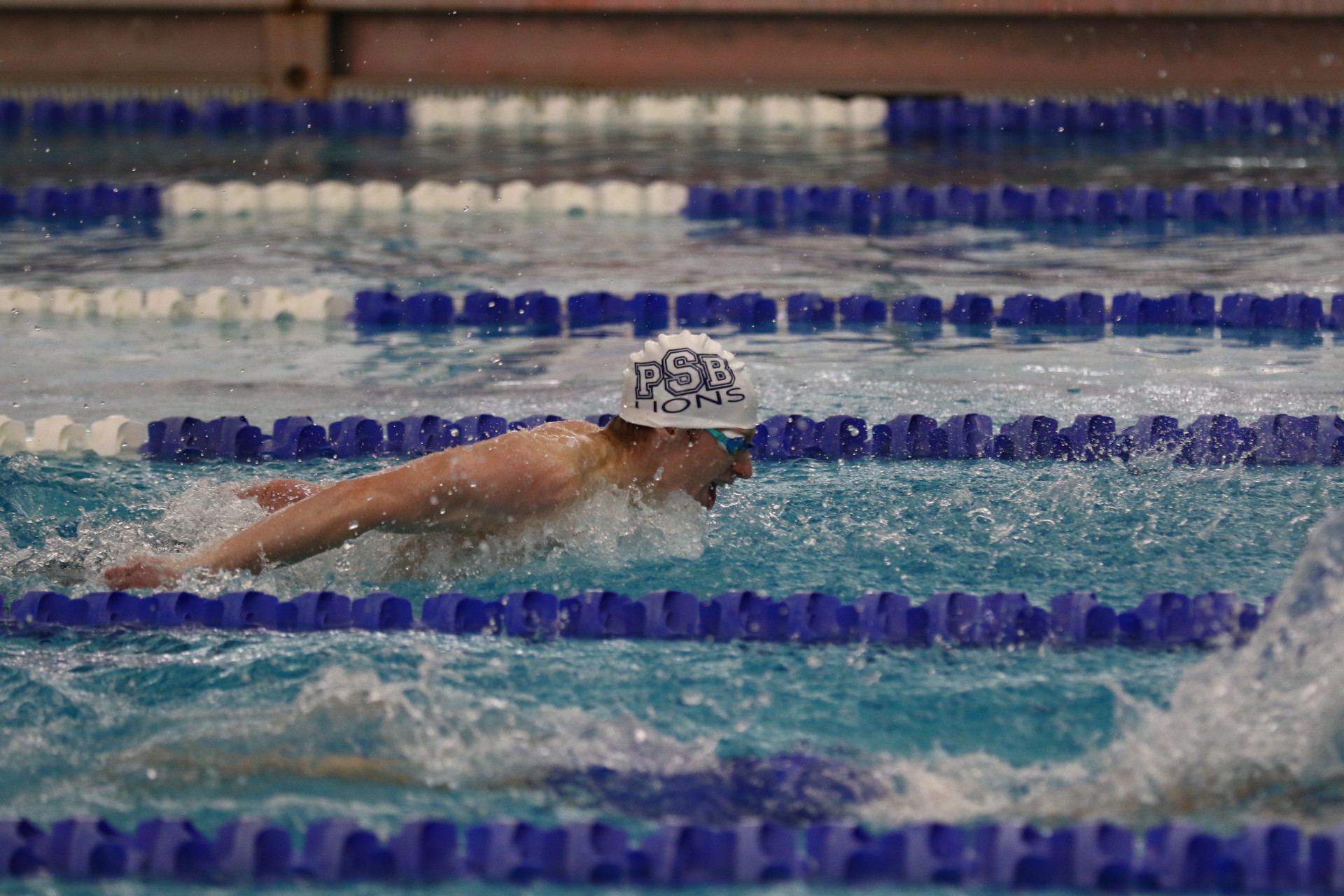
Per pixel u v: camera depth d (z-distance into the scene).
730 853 6.46
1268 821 6.75
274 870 6.43
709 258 21.08
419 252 21.56
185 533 10.60
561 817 6.94
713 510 11.54
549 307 18.61
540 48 31.83
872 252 21.38
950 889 6.34
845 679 8.55
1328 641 7.94
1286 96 30.88
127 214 24.33
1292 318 17.59
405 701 8.12
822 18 31.66
